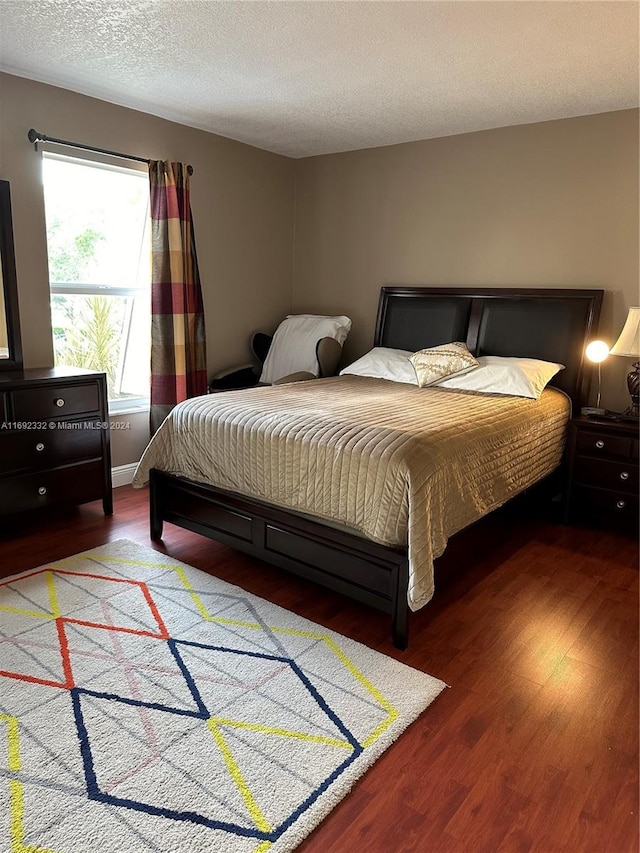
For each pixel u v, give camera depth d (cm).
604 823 151
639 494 329
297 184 501
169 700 191
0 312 326
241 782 159
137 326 414
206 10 242
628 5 229
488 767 169
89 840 141
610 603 264
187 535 326
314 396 322
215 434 279
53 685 196
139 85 332
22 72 315
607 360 371
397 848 143
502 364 362
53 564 283
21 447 305
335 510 238
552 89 322
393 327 449
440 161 424
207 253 437
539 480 329
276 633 231
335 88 330
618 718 190
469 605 259
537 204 388
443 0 229
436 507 224
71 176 360
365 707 191
